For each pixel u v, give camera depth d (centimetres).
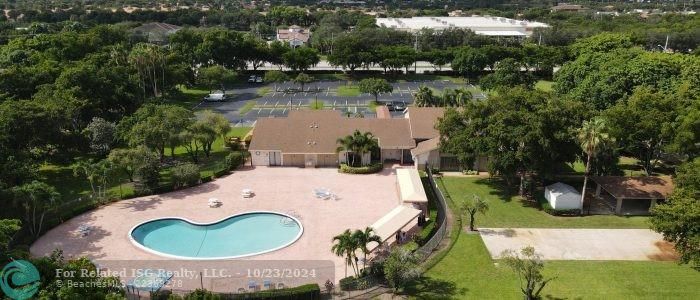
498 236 5741
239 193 6875
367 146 7506
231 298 4331
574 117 6619
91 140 8044
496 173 6988
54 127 7294
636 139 7056
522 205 6625
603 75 9081
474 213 5997
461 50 15500
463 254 5319
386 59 15250
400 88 14162
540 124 6188
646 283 4775
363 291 4622
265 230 5894
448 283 4769
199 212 6259
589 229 5953
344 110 11394
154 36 19450
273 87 14262
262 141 8062
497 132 6384
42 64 10519
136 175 7000
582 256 5312
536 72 16188
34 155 7162
